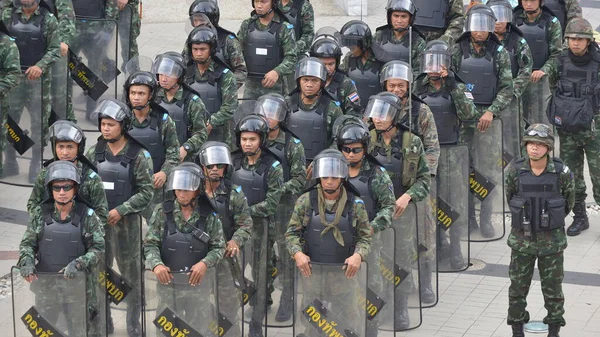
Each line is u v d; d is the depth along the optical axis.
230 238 24.45
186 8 48.12
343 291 23.45
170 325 23.56
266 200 25.52
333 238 23.41
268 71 34.44
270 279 26.39
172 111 29.09
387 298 25.05
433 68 28.89
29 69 31.61
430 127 27.22
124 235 25.48
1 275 29.09
